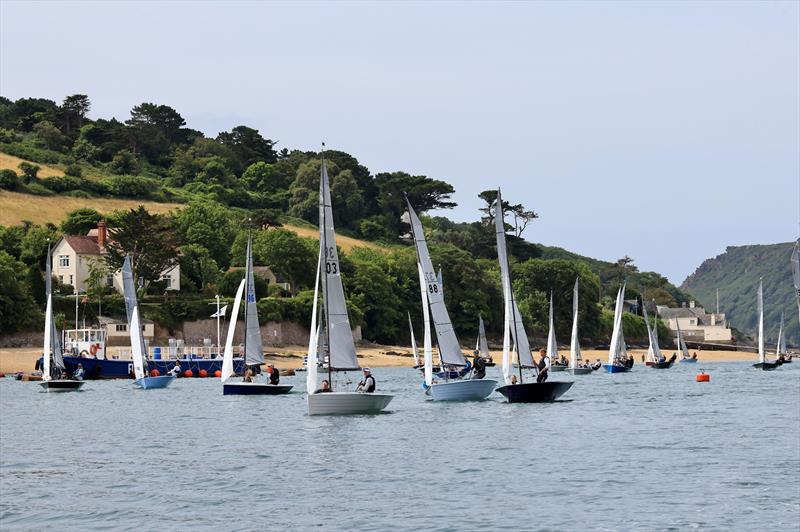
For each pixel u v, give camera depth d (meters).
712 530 56.06
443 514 60.12
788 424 105.19
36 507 63.53
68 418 118.50
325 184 107.75
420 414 113.56
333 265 108.69
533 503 62.97
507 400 127.38
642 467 76.06
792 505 61.94
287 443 90.75
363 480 71.31
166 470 76.75
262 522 58.75
